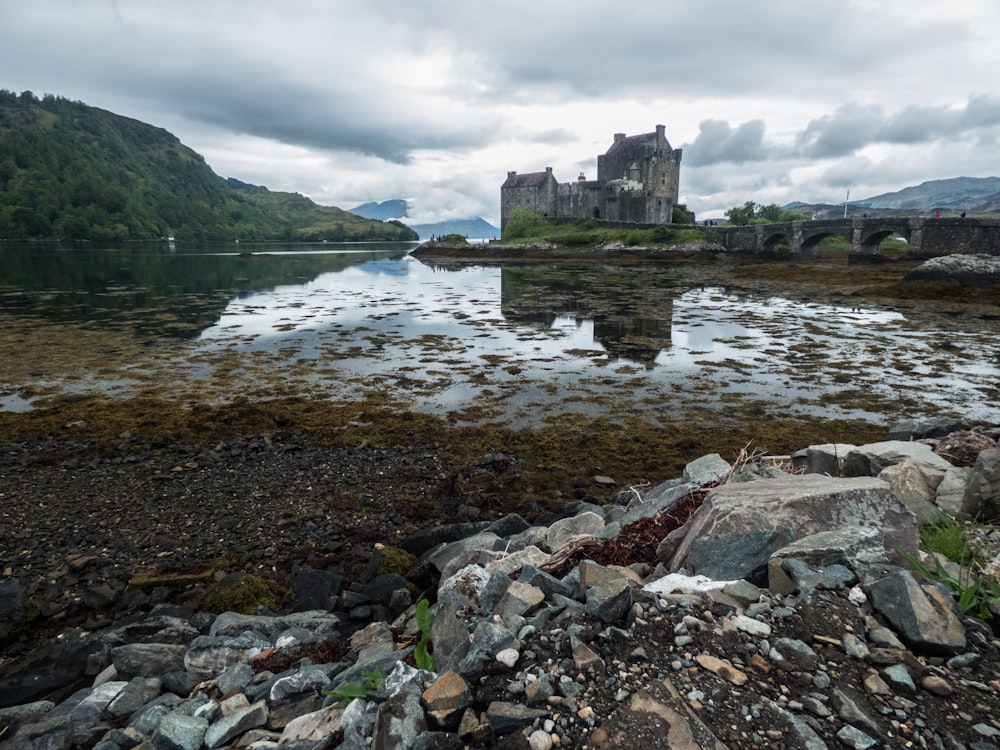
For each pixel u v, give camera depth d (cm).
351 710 286
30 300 3225
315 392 1466
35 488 898
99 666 470
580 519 587
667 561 436
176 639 504
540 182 9719
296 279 5159
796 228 6172
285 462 1015
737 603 312
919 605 284
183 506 839
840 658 267
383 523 800
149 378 1584
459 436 1148
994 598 312
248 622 514
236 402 1371
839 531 361
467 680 273
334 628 529
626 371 1672
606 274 5406
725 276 4953
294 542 743
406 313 2922
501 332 2341
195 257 8450
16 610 565
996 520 452
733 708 239
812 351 1923
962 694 243
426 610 389
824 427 1193
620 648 280
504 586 372
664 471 989
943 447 652
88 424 1202
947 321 2531
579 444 1109
